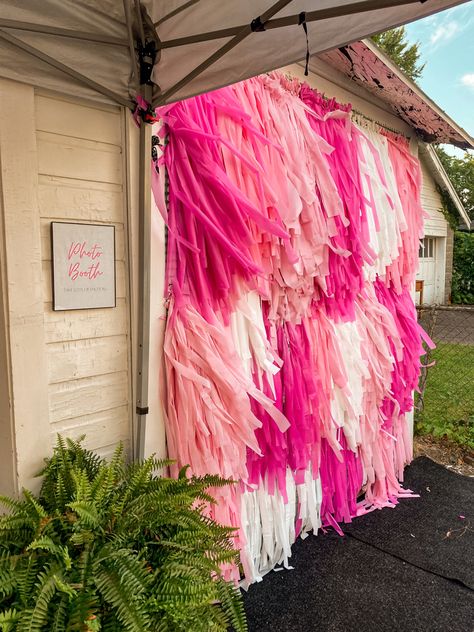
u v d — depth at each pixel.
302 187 1.87
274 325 1.93
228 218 1.62
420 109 2.63
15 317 1.20
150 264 1.46
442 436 3.47
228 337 1.62
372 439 2.49
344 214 2.15
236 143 1.70
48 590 0.90
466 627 1.63
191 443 1.52
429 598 1.77
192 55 1.28
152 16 1.28
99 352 1.42
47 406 1.29
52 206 1.27
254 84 1.82
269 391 1.83
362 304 2.46
